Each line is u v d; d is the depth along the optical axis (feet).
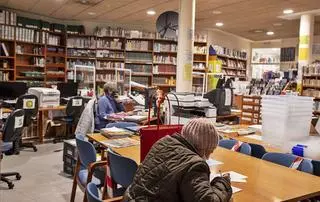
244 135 13.32
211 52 33.14
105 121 16.46
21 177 14.34
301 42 26.00
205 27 32.81
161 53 32.89
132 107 19.24
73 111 21.48
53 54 29.53
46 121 21.85
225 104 17.76
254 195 6.48
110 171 8.79
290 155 9.26
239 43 39.63
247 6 23.15
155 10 25.79
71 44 30.22
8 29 26.02
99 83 30.94
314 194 6.75
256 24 30.32
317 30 31.81
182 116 15.14
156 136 7.59
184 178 5.29
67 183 13.79
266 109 11.61
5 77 26.86
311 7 23.41
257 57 41.16
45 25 28.48
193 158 5.49
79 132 15.42
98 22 31.81
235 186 6.97
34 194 12.52
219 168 8.23
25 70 28.45
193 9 19.21
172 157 5.60
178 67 19.43
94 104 16.33
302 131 11.33
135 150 9.91
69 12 27.66
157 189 5.44
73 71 30.07
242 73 39.73
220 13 25.79
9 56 26.76
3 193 12.51
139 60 32.19
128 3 23.58
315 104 24.45
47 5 25.18
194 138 5.91
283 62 38.47
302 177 7.73
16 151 14.58
